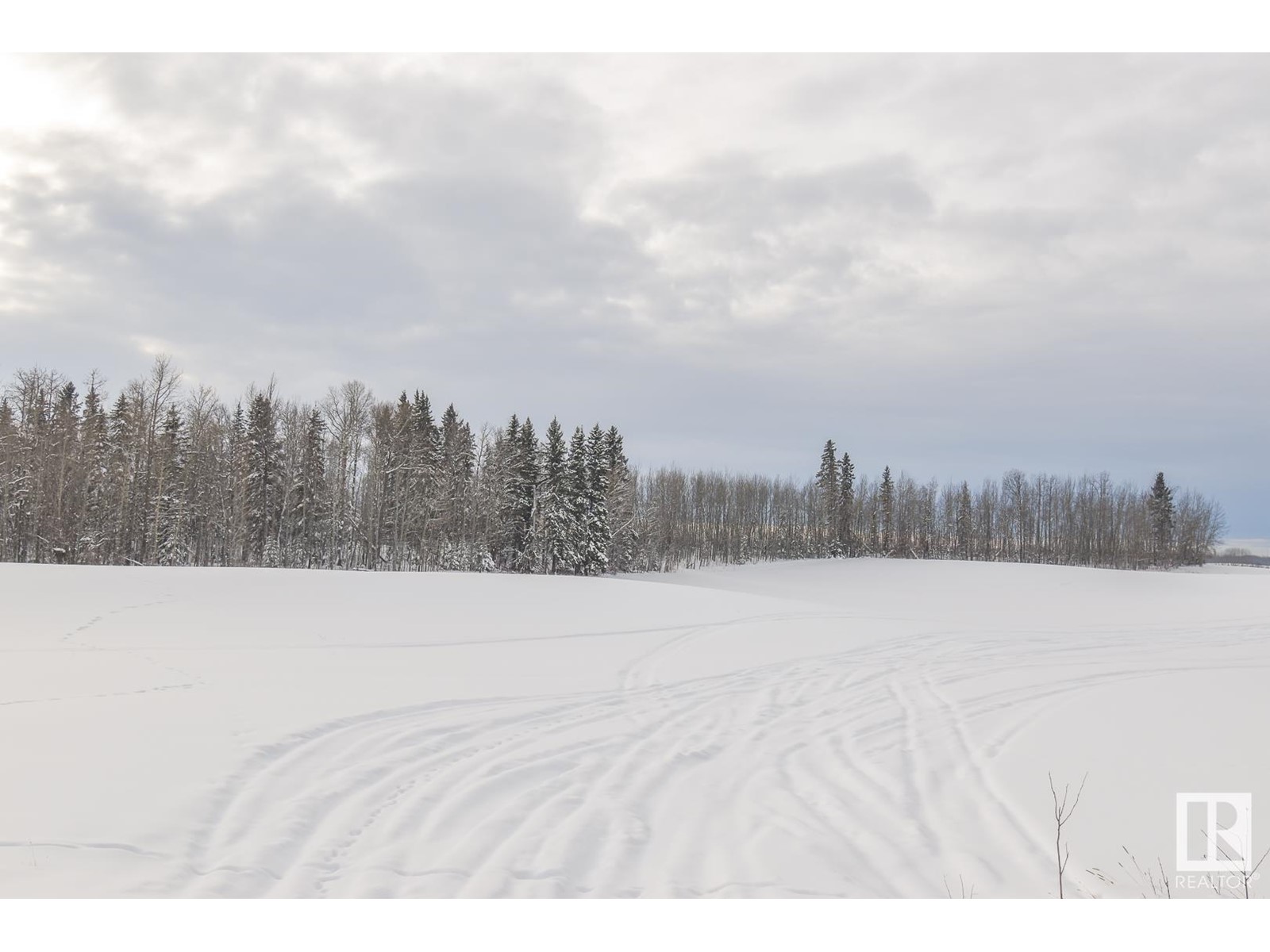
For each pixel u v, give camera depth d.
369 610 17.41
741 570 64.81
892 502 88.38
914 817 6.10
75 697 7.97
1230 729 8.70
